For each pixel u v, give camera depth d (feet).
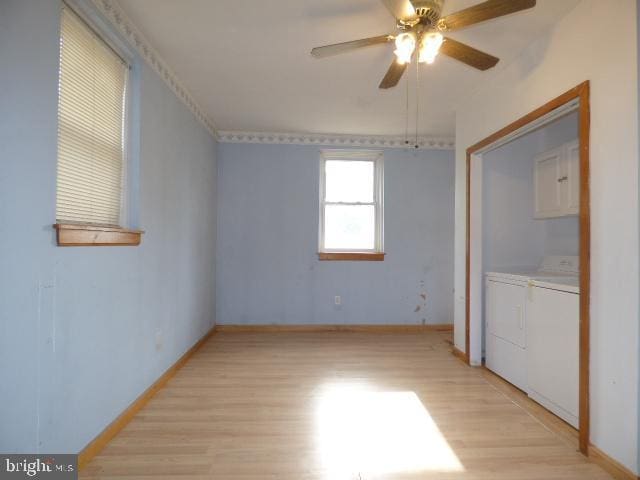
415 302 15.10
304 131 14.52
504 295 9.53
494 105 9.43
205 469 5.68
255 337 13.85
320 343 13.05
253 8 6.68
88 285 5.77
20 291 4.37
